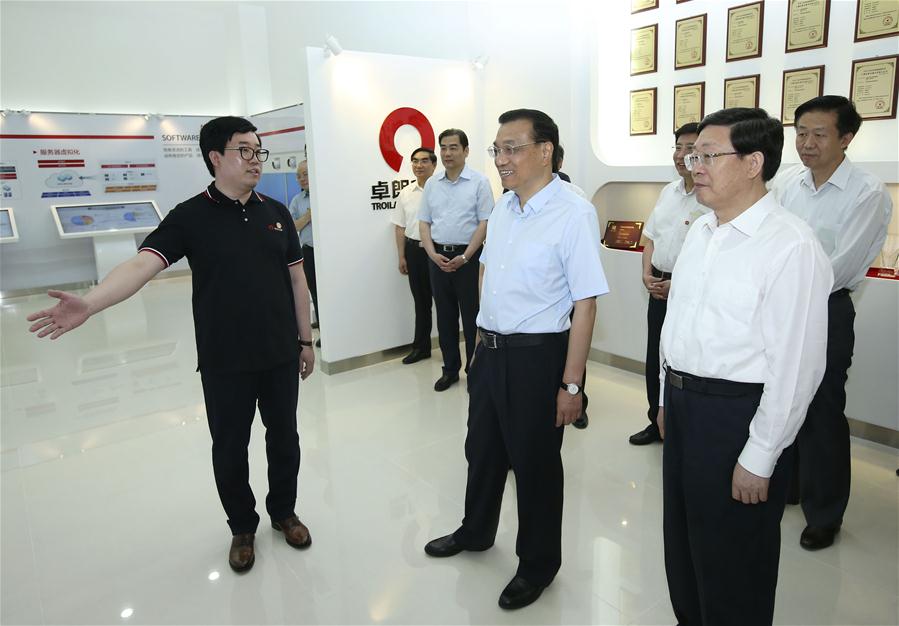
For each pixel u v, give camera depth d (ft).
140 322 20.30
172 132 27.53
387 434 11.43
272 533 8.41
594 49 13.69
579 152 14.44
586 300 6.09
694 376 5.04
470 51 16.69
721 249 4.86
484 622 6.61
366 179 14.62
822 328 4.56
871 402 10.18
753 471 4.67
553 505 6.66
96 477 10.03
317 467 10.19
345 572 7.51
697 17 12.09
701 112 12.32
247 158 6.81
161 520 8.76
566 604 6.84
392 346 15.84
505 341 6.35
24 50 24.47
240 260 7.03
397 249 15.34
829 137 7.34
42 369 15.65
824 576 7.14
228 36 28.07
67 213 25.31
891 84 9.76
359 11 21.06
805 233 4.57
